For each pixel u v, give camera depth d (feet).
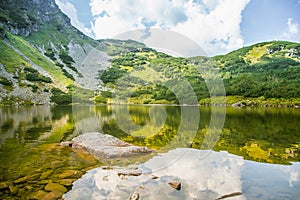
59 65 334.24
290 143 33.88
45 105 197.77
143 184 17.85
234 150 29.09
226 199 15.75
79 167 21.75
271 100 198.18
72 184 17.72
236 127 52.42
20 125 54.54
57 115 86.89
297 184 18.37
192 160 23.98
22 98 211.41
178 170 21.12
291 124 58.65
